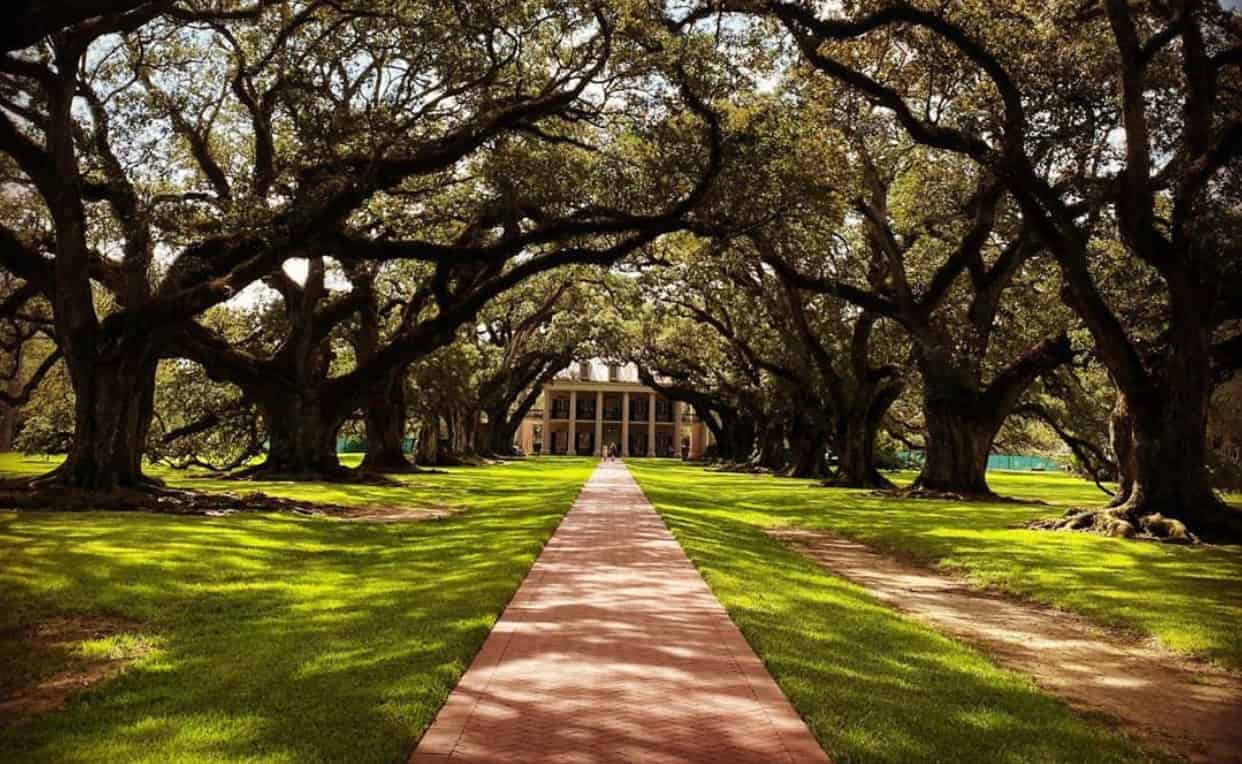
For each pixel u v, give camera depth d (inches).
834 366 1702.8
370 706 230.2
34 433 1296.8
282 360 1198.9
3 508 714.2
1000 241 1386.6
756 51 835.4
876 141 1086.4
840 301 1567.4
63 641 330.0
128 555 493.7
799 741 211.5
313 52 842.8
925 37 895.7
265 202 841.5
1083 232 893.8
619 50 820.0
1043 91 818.2
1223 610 443.2
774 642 308.5
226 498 834.8
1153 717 279.4
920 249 1437.0
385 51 868.6
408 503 990.4
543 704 235.9
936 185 1181.1
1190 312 771.4
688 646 301.9
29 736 214.7
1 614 359.9
